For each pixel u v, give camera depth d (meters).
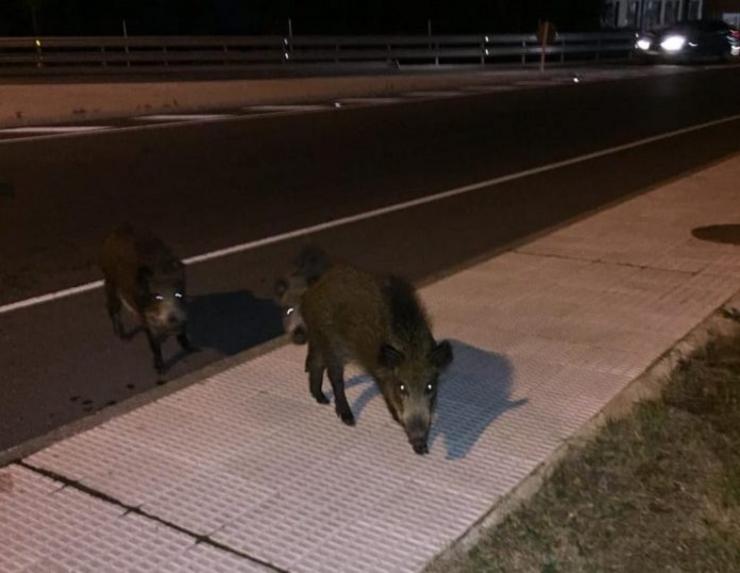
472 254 9.45
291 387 5.89
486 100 23.95
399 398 4.67
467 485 4.70
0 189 12.47
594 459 4.91
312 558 4.11
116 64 29.80
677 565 4.02
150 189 12.54
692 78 32.22
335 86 25.62
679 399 5.57
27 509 4.48
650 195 11.91
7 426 5.61
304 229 10.41
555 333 6.75
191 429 5.31
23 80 26.19
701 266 8.42
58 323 7.41
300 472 4.84
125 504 4.53
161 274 6.30
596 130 18.98
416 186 12.96
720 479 4.64
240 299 8.02
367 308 4.97
